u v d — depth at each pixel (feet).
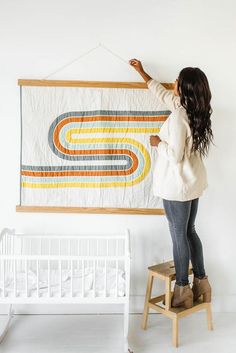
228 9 8.23
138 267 8.77
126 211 8.51
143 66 8.30
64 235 8.16
